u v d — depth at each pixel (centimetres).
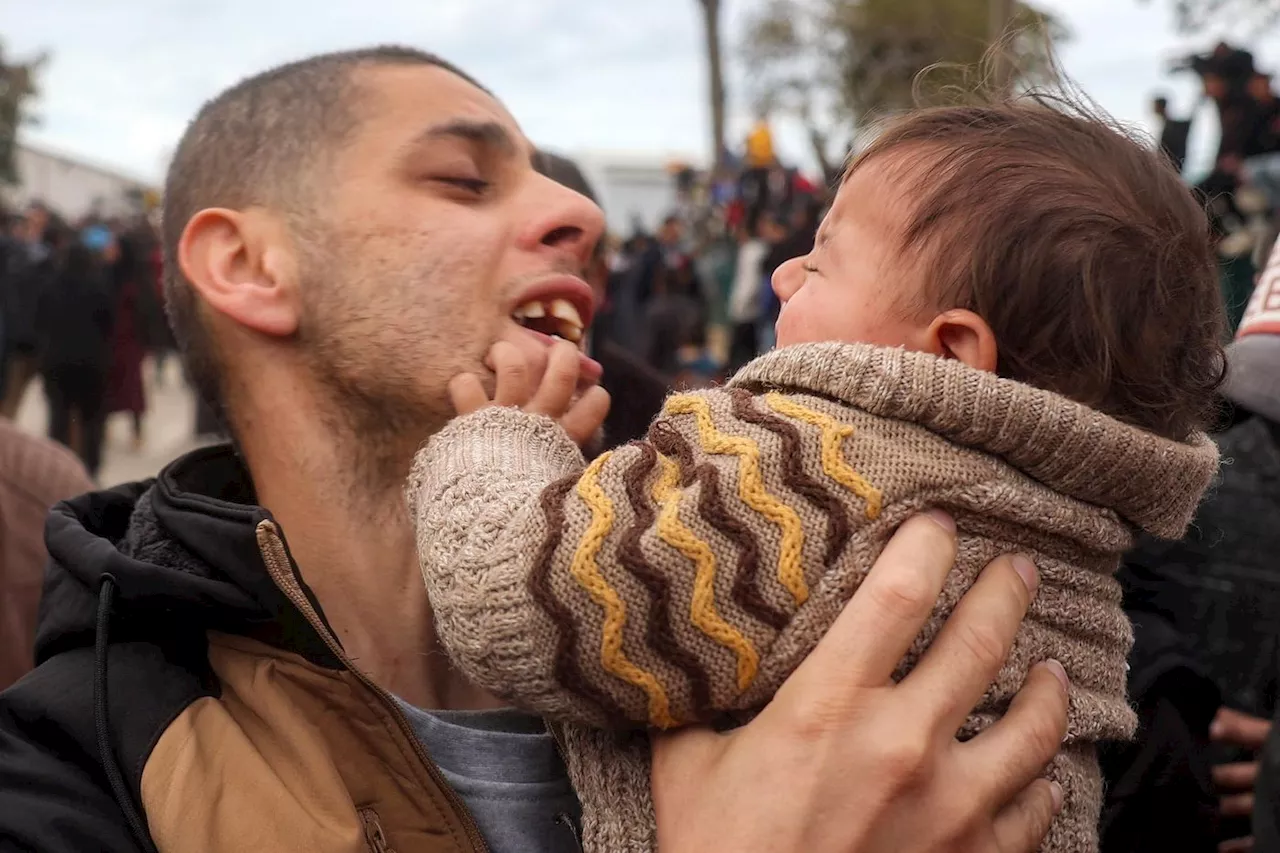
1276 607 165
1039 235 105
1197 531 171
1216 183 390
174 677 108
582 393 132
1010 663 101
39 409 1151
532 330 132
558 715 101
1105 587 111
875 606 94
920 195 110
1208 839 143
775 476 98
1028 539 105
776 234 732
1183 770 139
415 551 124
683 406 107
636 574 94
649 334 705
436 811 105
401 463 125
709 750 98
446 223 124
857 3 1094
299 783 101
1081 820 105
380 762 106
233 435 132
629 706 97
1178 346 110
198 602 107
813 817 90
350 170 124
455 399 120
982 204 107
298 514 126
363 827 102
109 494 132
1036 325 105
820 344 106
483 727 118
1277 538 167
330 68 130
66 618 112
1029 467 103
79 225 1334
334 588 125
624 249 954
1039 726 97
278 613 107
